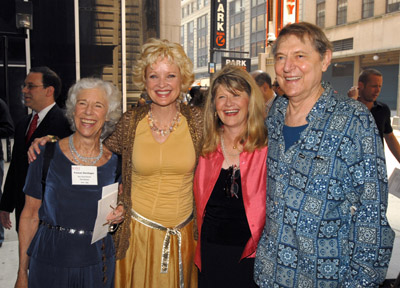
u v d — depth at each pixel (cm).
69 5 747
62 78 762
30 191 169
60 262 162
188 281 211
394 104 2617
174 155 199
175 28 807
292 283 151
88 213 167
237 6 4641
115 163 182
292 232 150
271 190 164
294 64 150
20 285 170
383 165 135
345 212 145
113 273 185
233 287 190
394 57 2508
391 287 292
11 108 1064
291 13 1538
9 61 1029
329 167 141
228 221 191
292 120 162
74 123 172
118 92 182
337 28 2914
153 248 200
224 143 201
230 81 189
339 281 143
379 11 2550
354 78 2848
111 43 768
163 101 195
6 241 408
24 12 676
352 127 140
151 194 200
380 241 133
